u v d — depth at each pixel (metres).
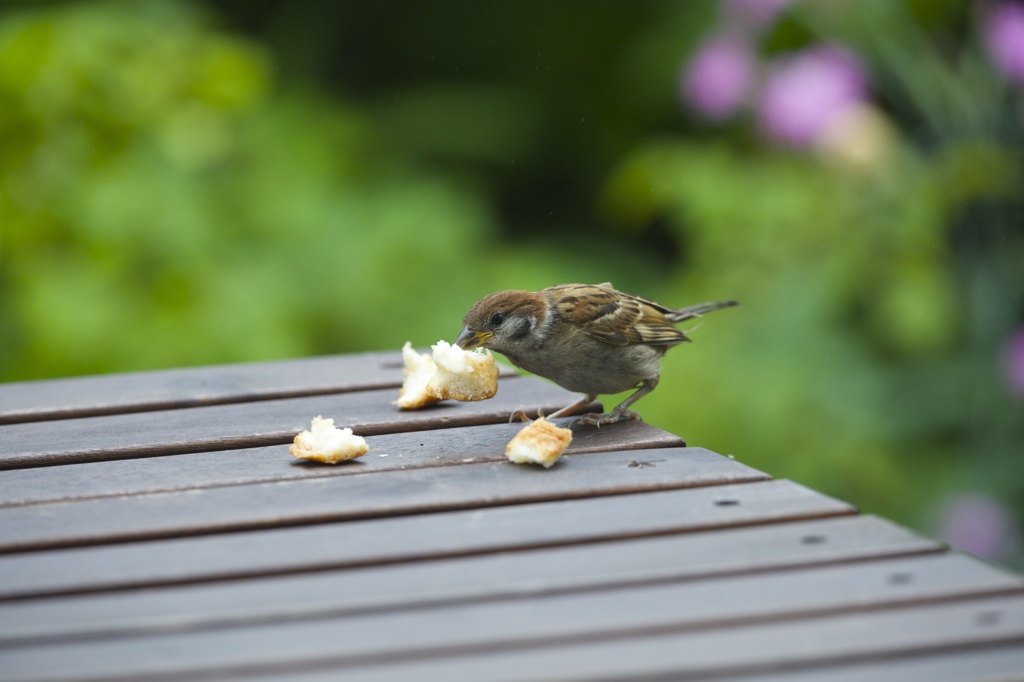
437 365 5.05
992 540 8.88
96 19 8.73
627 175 10.57
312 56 13.88
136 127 8.59
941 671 2.63
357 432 4.92
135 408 5.45
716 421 9.07
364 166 12.20
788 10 10.47
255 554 3.37
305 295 10.20
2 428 5.06
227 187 10.45
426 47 14.83
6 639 2.85
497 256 11.50
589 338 5.38
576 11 14.53
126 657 2.75
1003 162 9.64
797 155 10.20
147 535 3.57
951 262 10.20
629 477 4.07
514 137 13.76
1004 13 9.60
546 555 3.34
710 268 9.91
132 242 8.95
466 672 2.65
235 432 4.86
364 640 2.82
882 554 3.25
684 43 13.45
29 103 8.19
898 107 10.68
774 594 3.01
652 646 2.76
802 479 9.02
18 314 8.81
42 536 3.53
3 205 8.33
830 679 2.61
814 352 9.45
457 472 4.20
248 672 2.68
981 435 9.64
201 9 12.02
